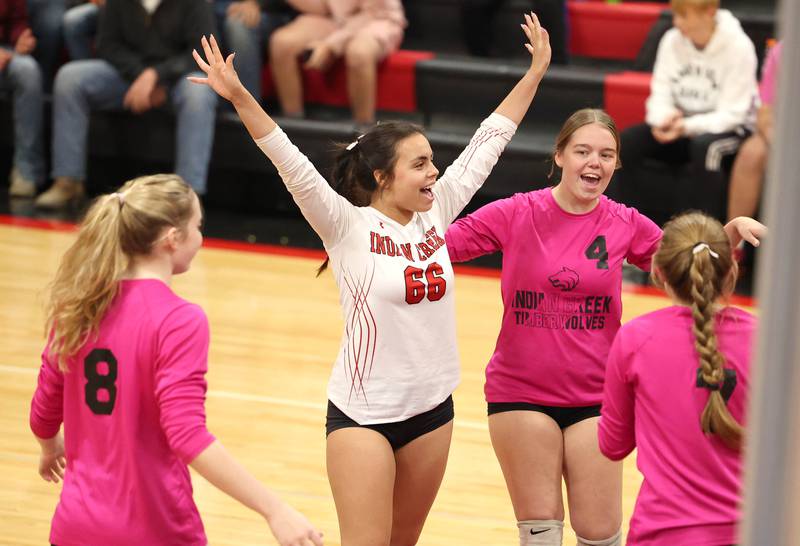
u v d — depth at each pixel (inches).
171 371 243.1
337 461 309.3
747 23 820.0
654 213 788.6
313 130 829.8
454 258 341.7
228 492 238.7
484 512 429.7
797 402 111.6
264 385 552.4
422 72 860.0
